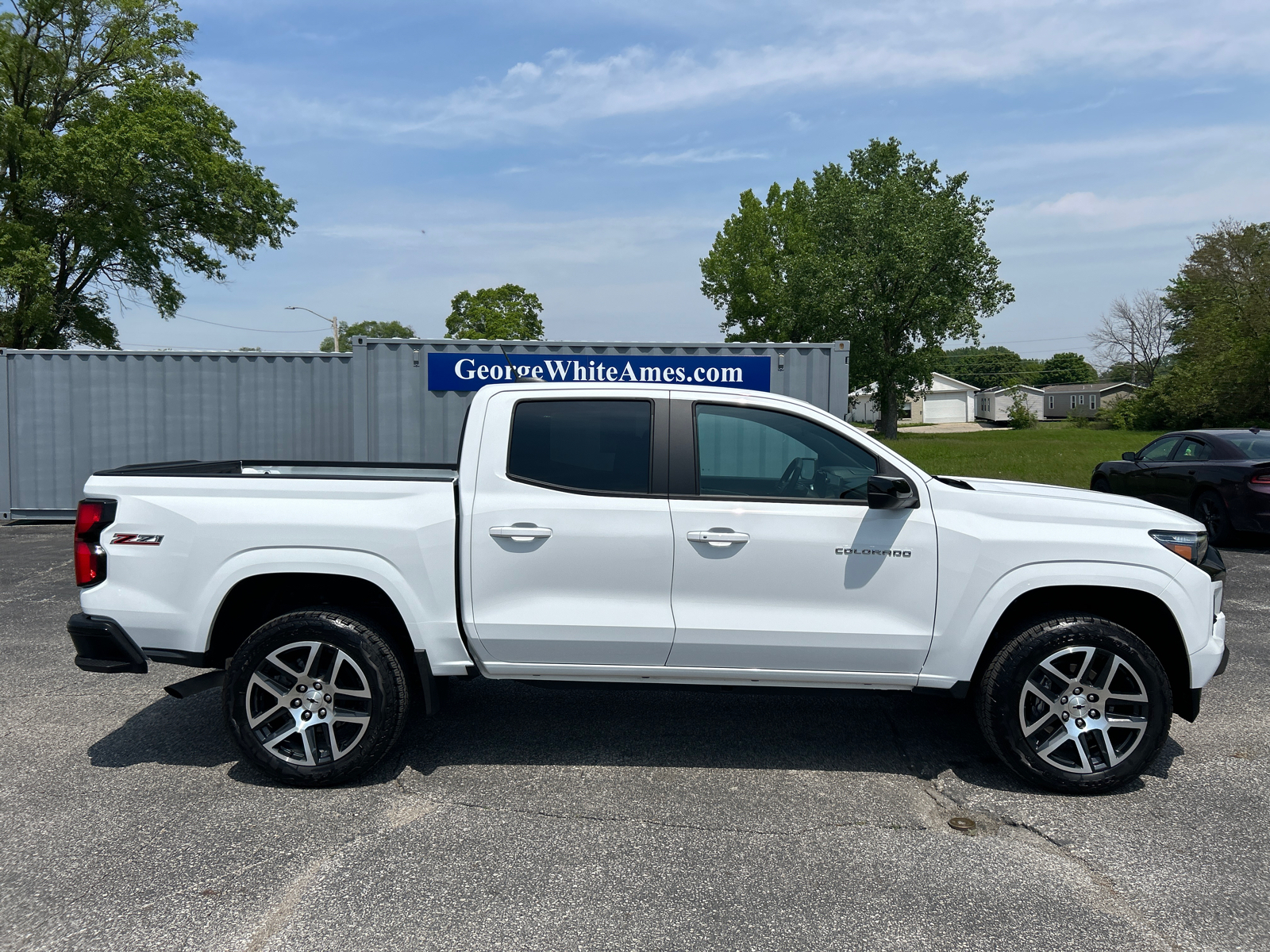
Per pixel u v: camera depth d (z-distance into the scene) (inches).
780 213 2343.8
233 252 1331.2
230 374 523.8
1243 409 1865.2
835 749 173.9
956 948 105.7
